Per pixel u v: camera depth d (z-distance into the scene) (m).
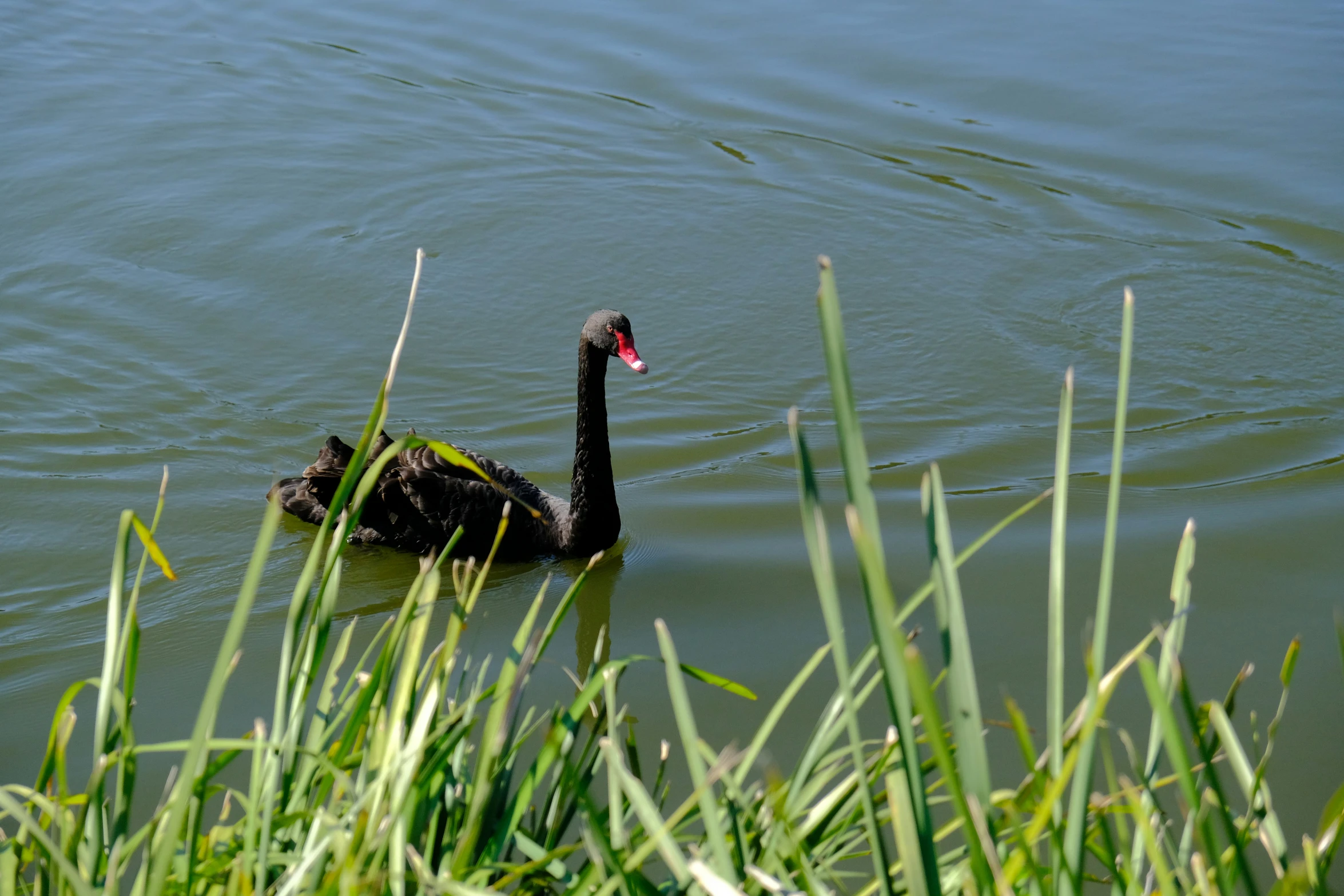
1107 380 10.09
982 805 2.01
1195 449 8.99
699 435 9.33
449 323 10.72
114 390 9.45
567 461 9.00
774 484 8.64
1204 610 6.80
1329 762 5.41
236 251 11.62
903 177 13.38
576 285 11.40
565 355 10.39
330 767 2.78
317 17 17.25
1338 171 13.23
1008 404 9.73
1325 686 6.03
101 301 10.68
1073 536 7.74
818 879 2.82
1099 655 2.27
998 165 13.46
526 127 14.37
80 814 2.74
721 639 6.55
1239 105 14.42
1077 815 2.23
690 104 14.84
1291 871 2.13
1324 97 14.54
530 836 3.17
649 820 2.48
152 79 15.18
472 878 2.73
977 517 8.05
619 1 17.47
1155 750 2.64
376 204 12.59
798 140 14.06
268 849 2.66
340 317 10.71
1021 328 10.87
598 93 15.13
